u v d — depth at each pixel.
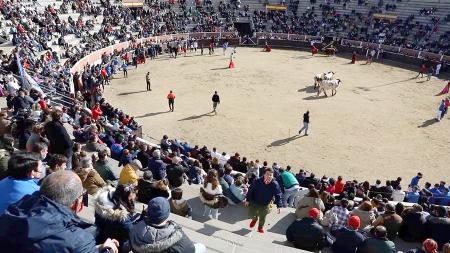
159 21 57.69
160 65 44.78
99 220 5.56
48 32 41.59
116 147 16.73
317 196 10.90
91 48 42.62
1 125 11.73
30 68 28.33
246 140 26.06
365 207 10.95
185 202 10.69
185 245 4.74
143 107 31.64
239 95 34.59
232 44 55.91
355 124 28.89
